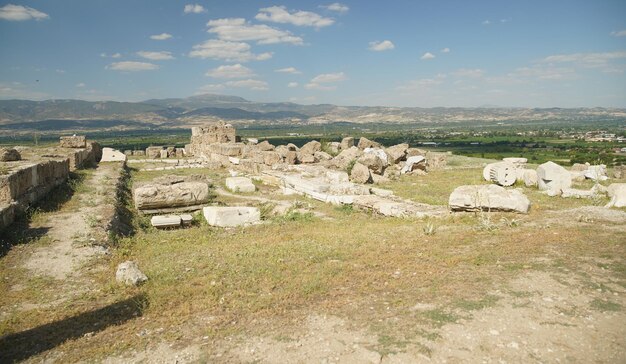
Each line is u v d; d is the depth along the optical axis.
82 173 22.31
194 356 5.52
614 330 5.78
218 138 36.00
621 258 8.35
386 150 28.92
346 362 5.25
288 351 5.54
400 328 5.97
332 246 10.38
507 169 20.44
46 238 10.66
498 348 5.42
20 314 6.81
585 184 20.41
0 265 8.91
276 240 11.32
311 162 27.59
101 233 11.25
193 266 9.08
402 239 10.79
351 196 17.14
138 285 8.05
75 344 5.90
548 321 6.03
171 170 29.31
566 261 8.30
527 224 11.62
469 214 13.29
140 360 5.48
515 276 7.65
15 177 12.45
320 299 7.17
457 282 7.52
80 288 7.95
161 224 13.87
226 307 6.96
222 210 14.15
